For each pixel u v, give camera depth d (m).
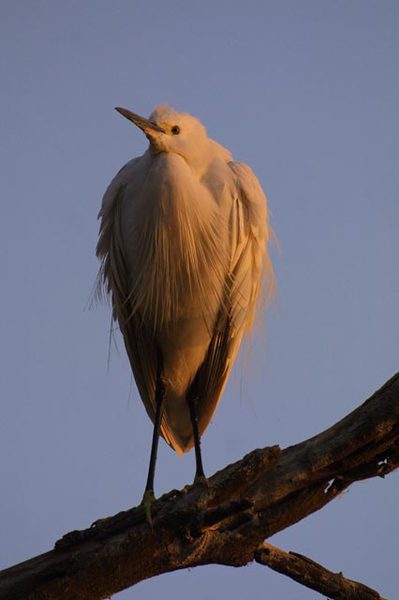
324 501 6.79
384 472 6.71
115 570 6.61
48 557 6.67
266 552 6.86
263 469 6.33
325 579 6.87
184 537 6.57
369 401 6.58
